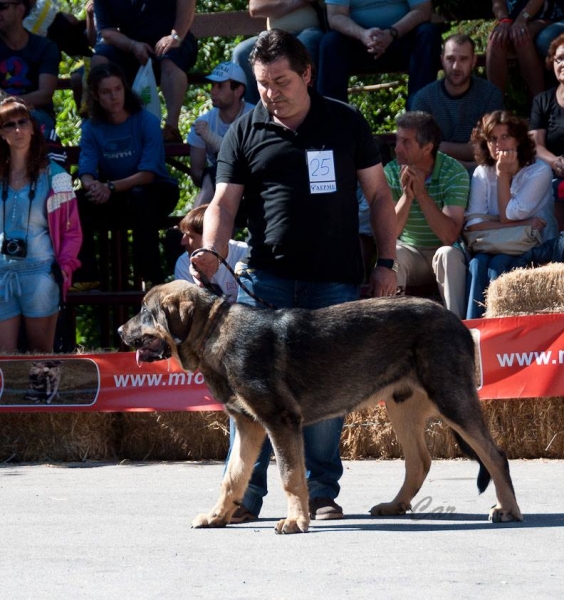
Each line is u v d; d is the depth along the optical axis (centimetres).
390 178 1277
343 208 782
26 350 1278
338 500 867
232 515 768
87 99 1492
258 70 761
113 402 1180
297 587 545
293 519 717
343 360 740
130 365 1178
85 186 1453
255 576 575
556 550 625
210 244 779
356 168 800
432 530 711
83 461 1183
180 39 1641
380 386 757
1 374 1201
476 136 1240
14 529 747
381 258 811
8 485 1001
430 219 1210
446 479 963
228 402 747
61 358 1188
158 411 1171
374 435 1126
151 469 1102
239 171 794
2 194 1230
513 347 1077
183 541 691
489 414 1096
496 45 1510
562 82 1352
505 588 530
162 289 761
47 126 1533
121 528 746
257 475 780
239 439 753
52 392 1191
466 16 1725
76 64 2416
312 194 773
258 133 782
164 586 556
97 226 1504
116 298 1484
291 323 740
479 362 1085
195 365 758
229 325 738
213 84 1484
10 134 1215
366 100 2441
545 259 1197
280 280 788
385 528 727
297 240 777
